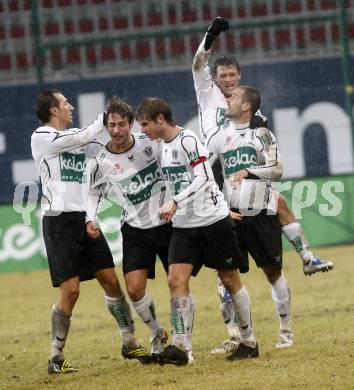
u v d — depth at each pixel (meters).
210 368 24.97
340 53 66.81
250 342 26.39
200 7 68.44
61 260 26.50
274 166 26.69
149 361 26.94
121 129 25.89
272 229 27.64
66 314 26.55
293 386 21.81
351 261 54.56
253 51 67.56
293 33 67.62
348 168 66.38
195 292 47.19
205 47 29.03
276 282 28.27
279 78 66.38
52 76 66.19
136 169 26.62
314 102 66.31
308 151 66.12
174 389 22.31
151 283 51.97
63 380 25.41
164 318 38.69
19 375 27.41
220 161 28.05
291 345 28.33
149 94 65.69
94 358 29.66
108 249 27.34
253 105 27.52
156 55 67.19
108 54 67.25
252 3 68.31
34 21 59.91
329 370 23.38
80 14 69.00
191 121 65.50
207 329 34.25
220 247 25.69
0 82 65.25
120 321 27.27
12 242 61.41
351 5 69.50
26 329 38.25
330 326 32.34
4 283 55.84
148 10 68.69
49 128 26.75
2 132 65.06
